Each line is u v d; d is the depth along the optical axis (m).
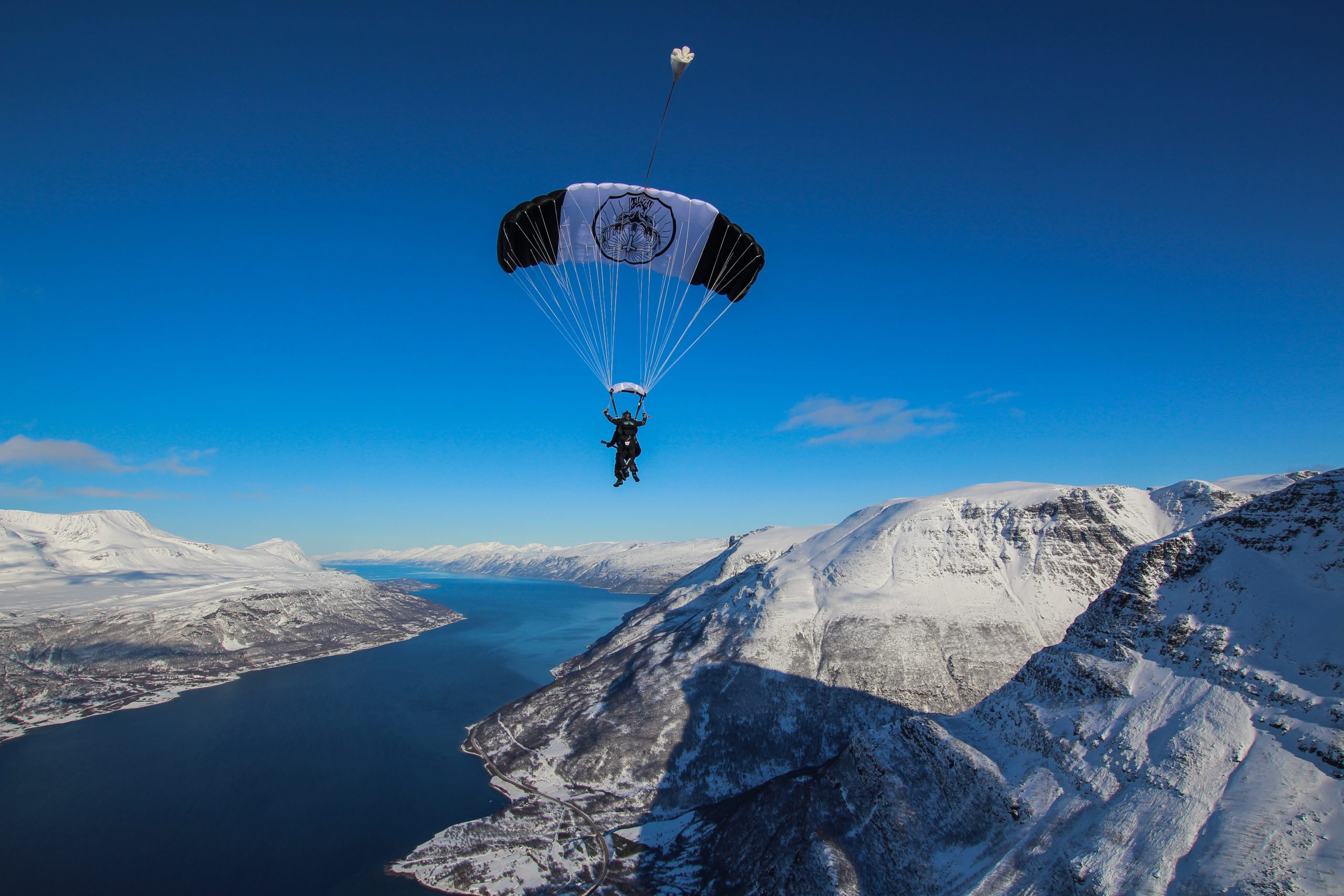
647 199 20.50
